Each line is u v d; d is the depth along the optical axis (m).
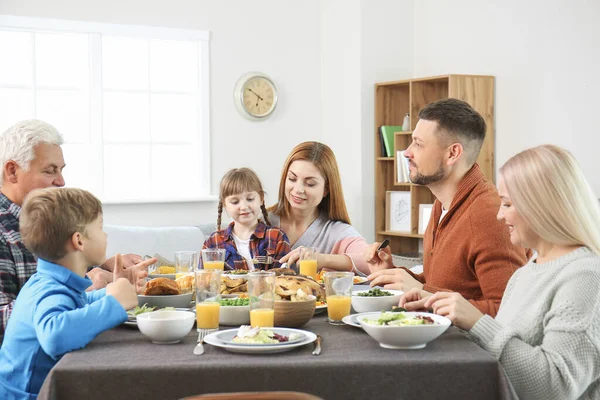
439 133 2.47
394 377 1.50
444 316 1.79
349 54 5.89
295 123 6.12
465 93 5.14
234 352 1.59
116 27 5.43
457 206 2.45
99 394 1.47
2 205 2.42
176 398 1.47
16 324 1.77
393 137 5.79
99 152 5.45
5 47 5.30
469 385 1.52
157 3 5.57
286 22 6.05
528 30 5.00
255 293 1.81
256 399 1.22
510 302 1.86
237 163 5.91
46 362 1.74
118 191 5.68
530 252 2.67
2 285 2.26
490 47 5.29
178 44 5.77
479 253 2.33
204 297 1.79
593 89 4.57
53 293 1.78
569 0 4.71
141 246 4.68
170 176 5.84
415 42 5.98
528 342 1.73
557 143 4.81
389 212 5.85
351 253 3.05
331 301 1.95
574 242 1.74
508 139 5.17
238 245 3.29
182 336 1.72
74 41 5.45
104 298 1.74
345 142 5.99
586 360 1.63
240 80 5.86
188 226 5.43
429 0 5.82
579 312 1.64
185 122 5.86
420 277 2.68
